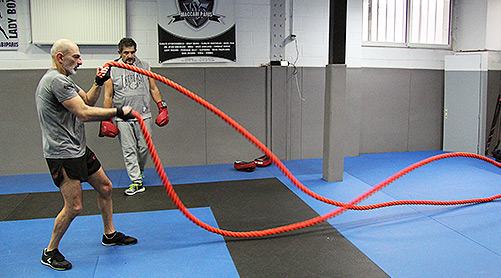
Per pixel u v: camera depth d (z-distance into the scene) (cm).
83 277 252
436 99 683
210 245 299
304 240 307
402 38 664
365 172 527
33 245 299
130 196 423
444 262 269
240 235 307
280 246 296
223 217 360
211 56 560
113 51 532
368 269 259
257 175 513
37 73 519
